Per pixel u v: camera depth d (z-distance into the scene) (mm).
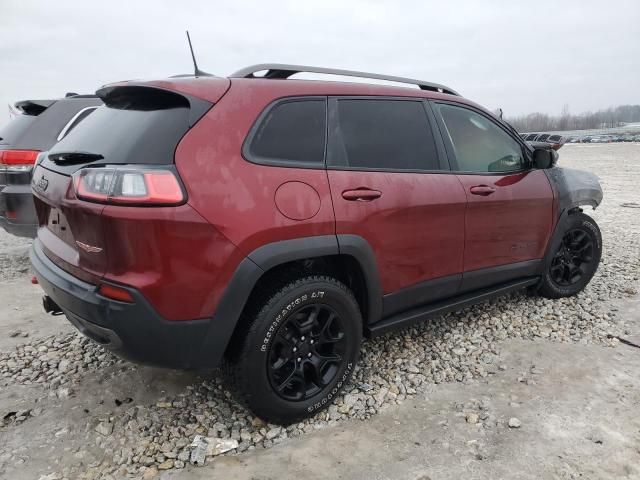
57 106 5266
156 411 2662
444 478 2172
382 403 2764
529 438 2438
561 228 3986
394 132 2943
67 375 3047
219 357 2287
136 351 2152
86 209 2076
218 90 2336
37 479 2164
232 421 2582
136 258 2041
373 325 2889
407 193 2846
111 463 2271
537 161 3768
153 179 2018
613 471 2207
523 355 3311
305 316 2549
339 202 2535
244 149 2291
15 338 3629
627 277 4891
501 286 3676
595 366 3156
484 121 3562
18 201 4910
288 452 2355
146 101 2428
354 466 2254
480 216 3287
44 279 2430
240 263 2215
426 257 3006
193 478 2180
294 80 2629
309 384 2637
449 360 3242
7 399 2793
